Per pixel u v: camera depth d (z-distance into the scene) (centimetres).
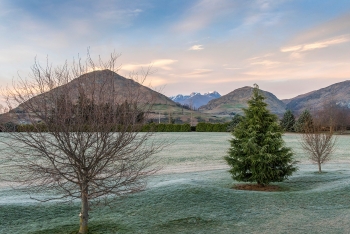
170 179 1612
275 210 942
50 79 632
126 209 944
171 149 3394
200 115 15650
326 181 1497
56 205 1002
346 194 1095
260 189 1368
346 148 3609
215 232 760
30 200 1099
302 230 764
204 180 1584
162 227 796
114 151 658
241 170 1427
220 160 2555
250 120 1405
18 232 767
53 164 649
